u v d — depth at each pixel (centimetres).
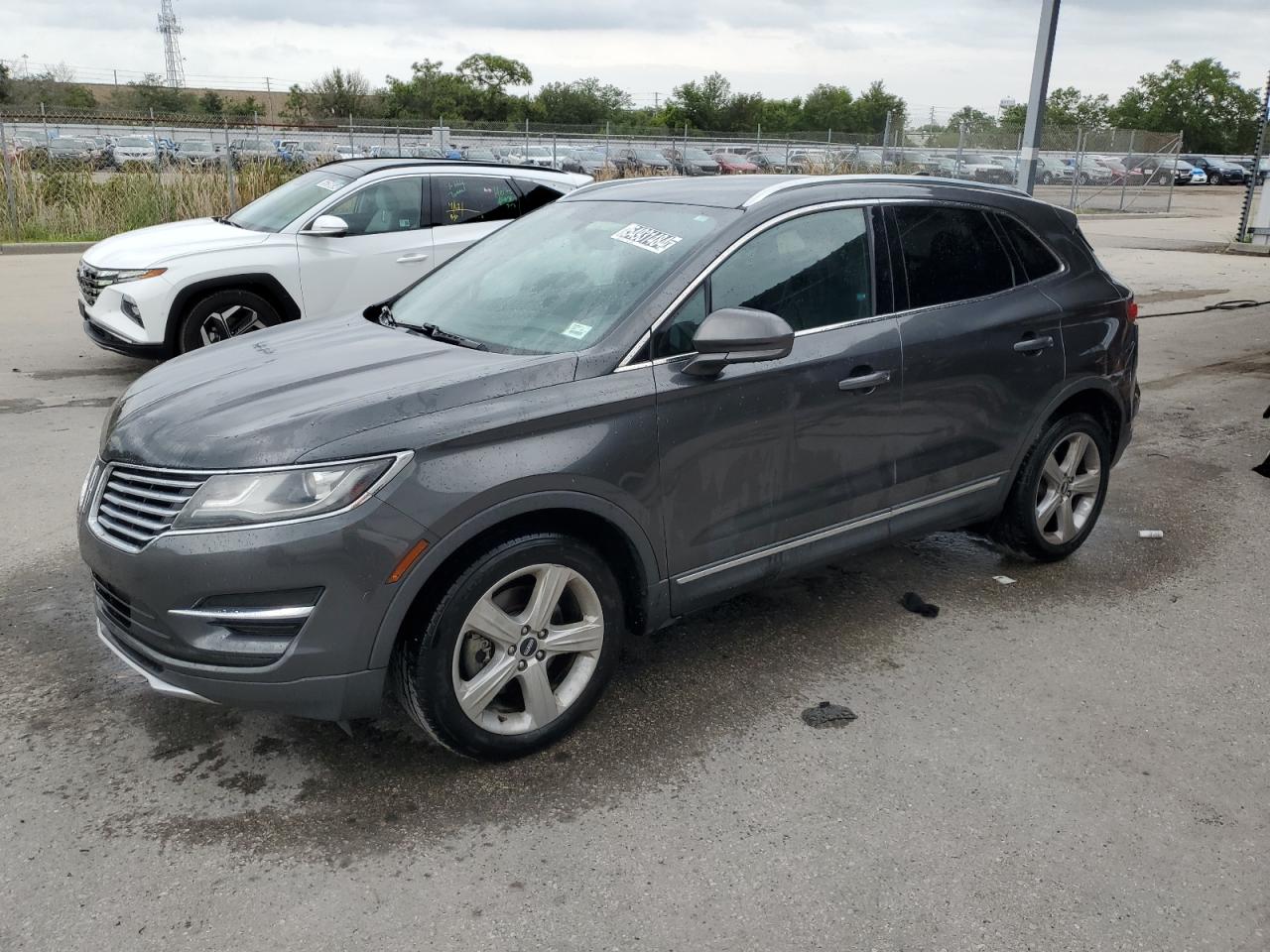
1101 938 262
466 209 918
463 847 292
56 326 1072
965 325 424
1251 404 841
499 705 338
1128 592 476
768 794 318
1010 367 441
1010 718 365
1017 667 402
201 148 2238
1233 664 408
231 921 262
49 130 2627
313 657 289
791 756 339
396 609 293
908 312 410
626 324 339
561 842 295
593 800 314
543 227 432
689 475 346
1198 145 8319
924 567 502
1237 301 1364
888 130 2967
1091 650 419
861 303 397
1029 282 460
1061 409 481
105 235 1756
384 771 327
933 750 344
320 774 325
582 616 338
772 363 363
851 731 355
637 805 312
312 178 929
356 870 282
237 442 292
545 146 3481
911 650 416
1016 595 471
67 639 411
